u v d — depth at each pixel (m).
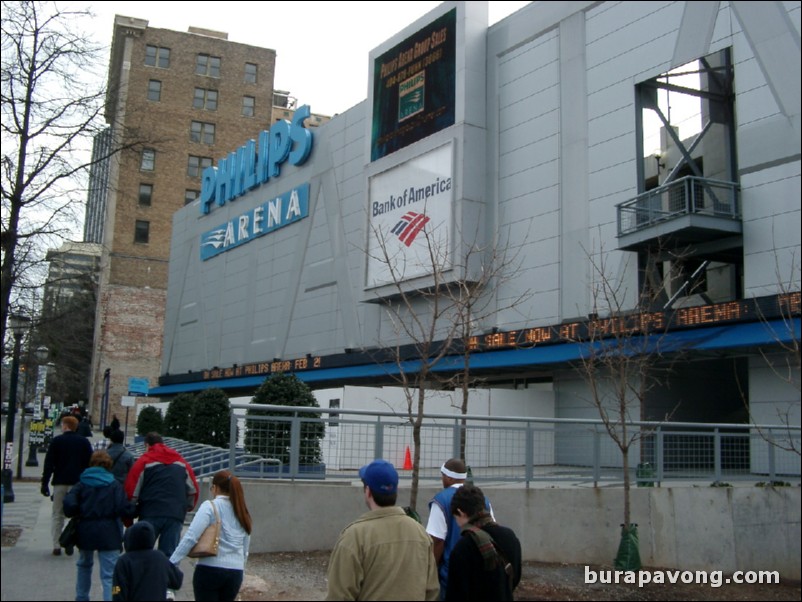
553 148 23.17
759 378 18.14
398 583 4.20
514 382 25.03
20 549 9.98
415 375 26.31
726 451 14.34
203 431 21.52
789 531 13.88
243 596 8.18
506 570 5.18
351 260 31.78
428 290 24.61
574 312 21.61
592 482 13.04
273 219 38.91
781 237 17.38
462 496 5.41
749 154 18.03
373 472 4.45
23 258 13.82
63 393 60.69
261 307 39.53
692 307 18.39
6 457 15.38
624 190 20.81
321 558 10.47
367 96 30.20
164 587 5.57
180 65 72.44
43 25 12.67
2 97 12.14
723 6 18.84
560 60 23.31
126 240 68.00
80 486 7.27
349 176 32.78
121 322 66.94
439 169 25.75
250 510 10.72
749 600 11.04
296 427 11.29
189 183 70.75
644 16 20.95
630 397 20.41
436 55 26.77
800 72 16.20
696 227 17.98
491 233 24.53
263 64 75.44
